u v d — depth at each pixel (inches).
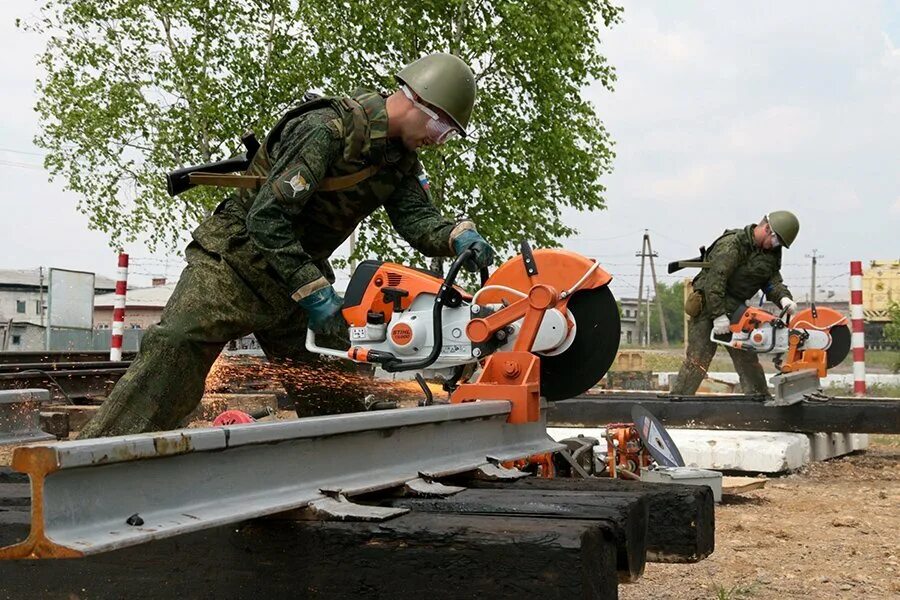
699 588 171.0
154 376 150.4
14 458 64.6
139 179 714.2
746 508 257.3
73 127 701.9
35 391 194.5
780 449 324.8
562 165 658.2
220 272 152.9
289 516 87.3
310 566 85.6
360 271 173.9
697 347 406.6
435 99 147.2
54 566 91.8
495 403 132.3
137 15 695.7
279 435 85.0
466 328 158.9
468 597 81.9
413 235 164.2
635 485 117.6
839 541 213.2
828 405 347.6
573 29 645.3
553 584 80.2
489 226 617.9
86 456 66.2
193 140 701.3
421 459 111.7
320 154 143.6
